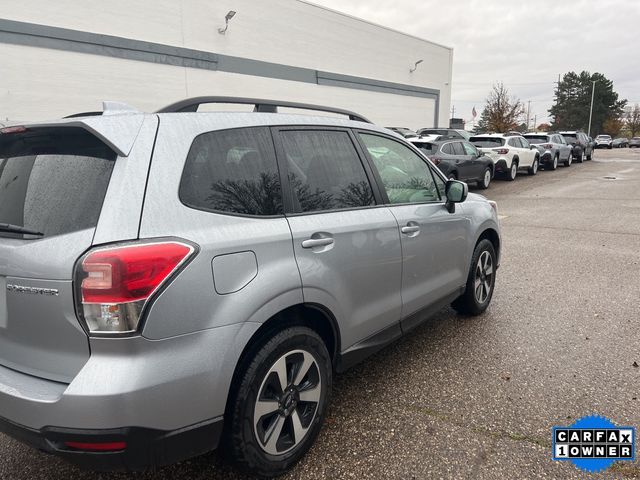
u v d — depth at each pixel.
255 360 2.13
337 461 2.46
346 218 2.67
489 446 2.57
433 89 32.59
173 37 16.52
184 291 1.84
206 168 2.09
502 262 6.45
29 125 2.08
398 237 3.02
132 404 1.71
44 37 13.21
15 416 1.83
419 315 3.39
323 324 2.66
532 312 4.55
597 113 80.19
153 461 1.83
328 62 23.41
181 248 1.85
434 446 2.57
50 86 13.49
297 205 2.45
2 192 2.13
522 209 11.30
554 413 2.86
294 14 21.17
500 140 17.47
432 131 20.33
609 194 13.49
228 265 2.00
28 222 1.96
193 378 1.87
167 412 1.81
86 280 1.72
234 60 18.80
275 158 2.43
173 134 2.03
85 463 1.77
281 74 20.92
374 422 2.80
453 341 3.91
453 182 3.58
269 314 2.14
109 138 1.87
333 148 2.82
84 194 1.88
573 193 13.95
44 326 1.84
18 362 1.97
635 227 8.74
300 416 2.42
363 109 26.28
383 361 3.59
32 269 1.83
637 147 60.88
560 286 5.36
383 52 27.16
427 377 3.33
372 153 3.09
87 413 1.69
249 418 2.12
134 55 15.43
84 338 1.75
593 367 3.43
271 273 2.16
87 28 14.12
